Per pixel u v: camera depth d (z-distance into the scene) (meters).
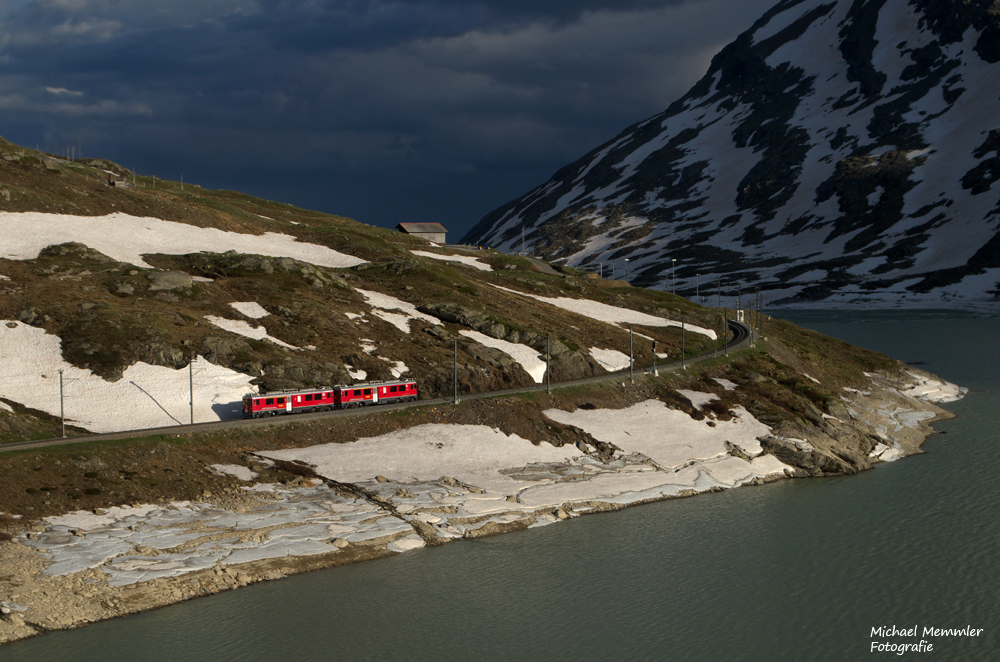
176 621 51.62
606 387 107.81
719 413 103.88
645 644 52.28
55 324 94.00
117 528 60.28
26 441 71.00
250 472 72.94
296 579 58.12
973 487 84.38
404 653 49.94
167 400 85.19
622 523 73.50
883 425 110.44
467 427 89.81
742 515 76.69
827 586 61.00
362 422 86.25
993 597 58.47
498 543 67.19
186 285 112.00
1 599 50.31
